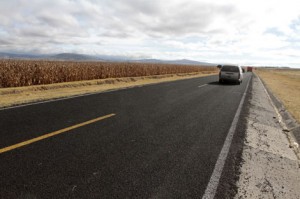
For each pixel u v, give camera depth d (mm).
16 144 4094
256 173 3652
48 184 2930
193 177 3340
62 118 5934
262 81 28875
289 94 16578
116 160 3725
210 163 3844
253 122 6906
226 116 7344
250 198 2951
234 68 19625
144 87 14078
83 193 2783
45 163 3473
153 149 4277
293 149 5027
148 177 3256
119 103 8375
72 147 4121
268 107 10039
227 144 4797
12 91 11055
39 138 4441
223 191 3037
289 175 3725
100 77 20500
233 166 3805
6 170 3205
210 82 20344
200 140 4930
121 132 5105
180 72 39219
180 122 6258
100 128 5289
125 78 20781
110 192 2840
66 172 3252
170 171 3473
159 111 7434
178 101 9523
